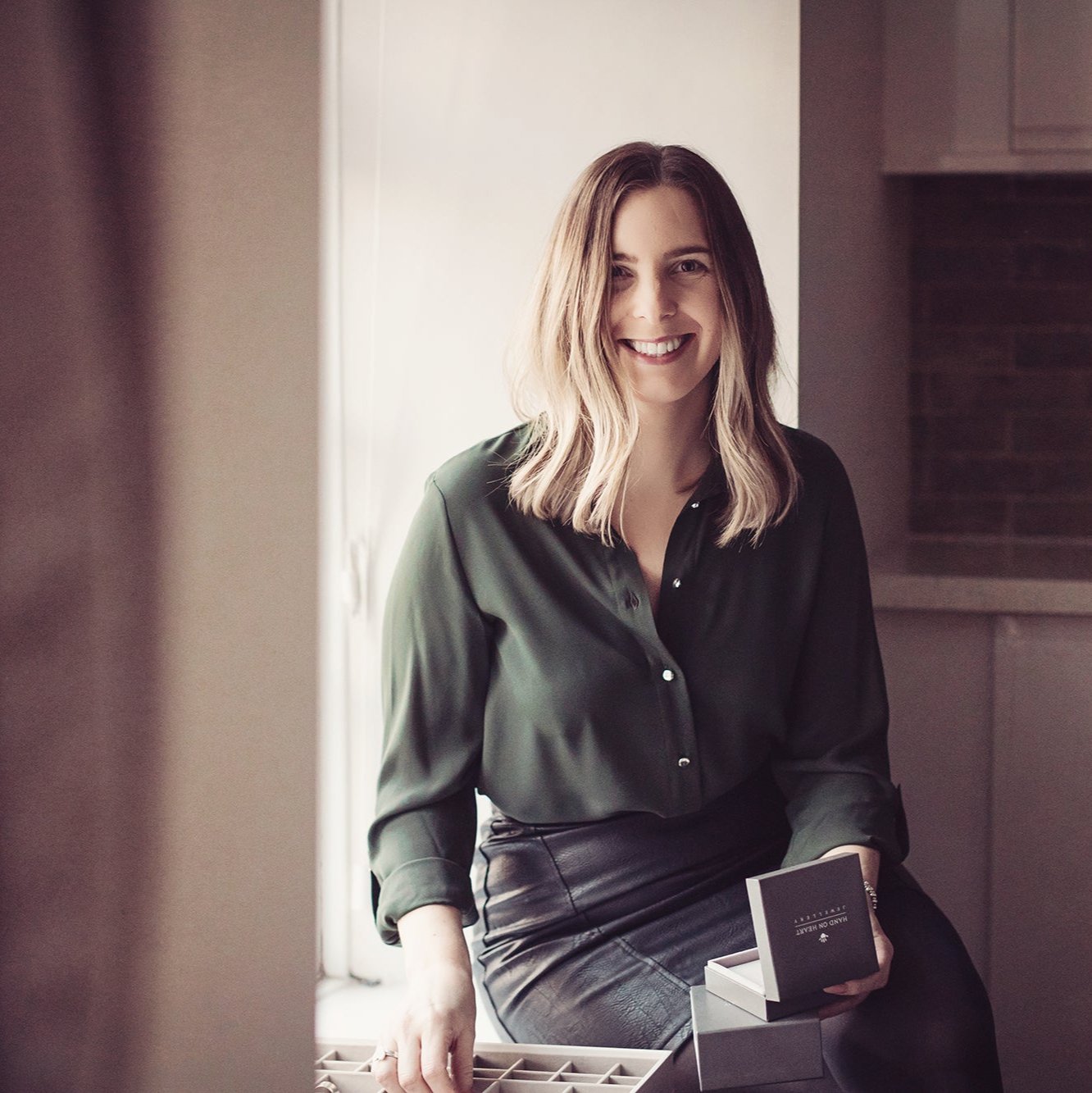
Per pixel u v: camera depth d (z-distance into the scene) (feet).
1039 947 7.09
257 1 2.17
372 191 6.51
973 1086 4.03
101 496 1.91
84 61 1.91
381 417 6.59
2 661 1.82
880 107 7.91
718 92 6.13
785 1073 3.82
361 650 6.61
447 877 4.58
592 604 4.80
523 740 4.89
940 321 9.59
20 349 1.83
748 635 4.93
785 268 6.10
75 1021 1.92
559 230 4.82
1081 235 9.37
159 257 2.00
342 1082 4.15
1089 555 8.36
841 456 7.09
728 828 4.99
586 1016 4.46
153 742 2.02
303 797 2.35
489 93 6.37
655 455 4.90
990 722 7.10
